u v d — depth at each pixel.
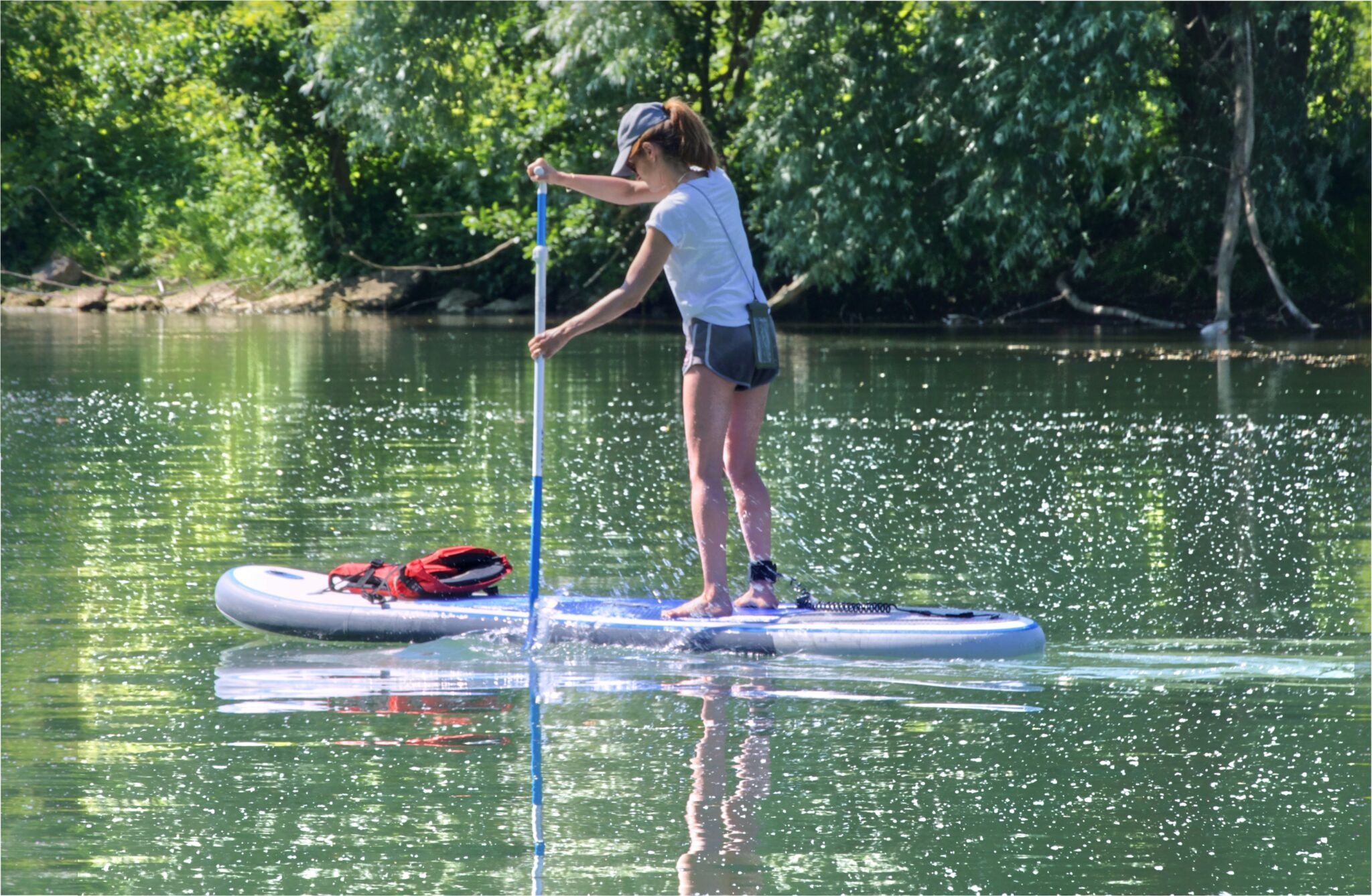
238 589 14.66
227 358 47.91
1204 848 8.88
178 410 33.75
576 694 12.16
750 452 14.80
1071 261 72.50
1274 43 64.12
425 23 66.38
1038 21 57.91
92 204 86.19
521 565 17.30
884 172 60.94
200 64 81.69
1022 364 46.53
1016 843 8.95
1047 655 13.34
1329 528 19.45
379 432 30.03
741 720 11.41
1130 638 13.95
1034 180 61.38
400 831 9.15
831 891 8.30
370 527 19.69
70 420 31.73
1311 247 68.44
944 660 13.18
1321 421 31.03
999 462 25.64
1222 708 11.70
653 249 14.05
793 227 62.56
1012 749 10.70
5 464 25.52
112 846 8.94
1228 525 19.73
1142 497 22.06
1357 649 13.43
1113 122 56.88
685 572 16.94
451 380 41.34
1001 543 18.66
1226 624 14.43
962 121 62.00
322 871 8.55
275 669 12.94
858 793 9.81
